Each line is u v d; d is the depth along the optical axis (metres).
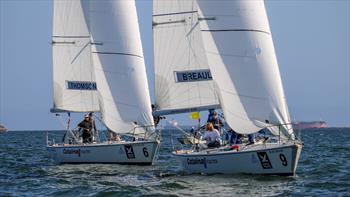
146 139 102.31
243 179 79.06
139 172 93.31
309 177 84.19
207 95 92.75
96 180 85.44
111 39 105.56
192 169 84.12
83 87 118.31
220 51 81.56
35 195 73.00
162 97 95.19
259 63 79.81
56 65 119.50
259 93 79.75
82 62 118.44
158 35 95.06
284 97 79.81
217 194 70.38
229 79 81.31
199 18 82.56
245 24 80.31
